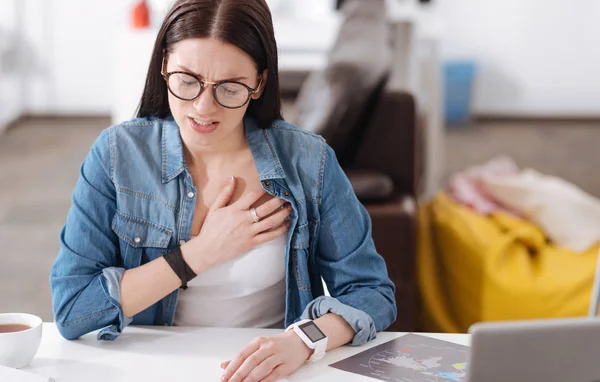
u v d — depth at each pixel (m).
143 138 1.52
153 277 1.45
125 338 1.46
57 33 7.02
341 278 1.54
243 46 1.35
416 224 2.93
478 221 3.01
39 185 5.09
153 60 1.43
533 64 7.23
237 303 1.55
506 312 2.76
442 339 1.47
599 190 5.27
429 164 4.57
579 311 2.66
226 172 1.52
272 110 1.51
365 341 1.44
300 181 1.52
